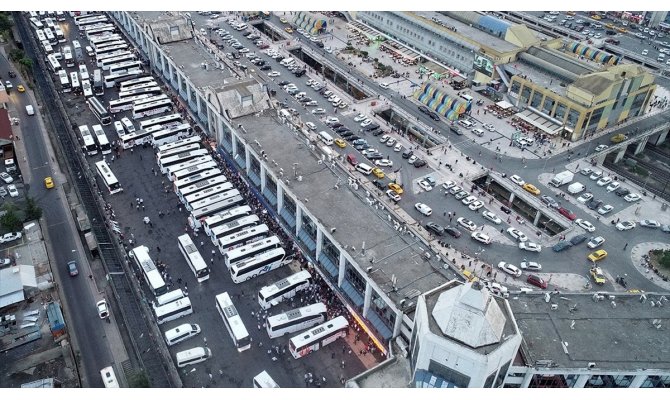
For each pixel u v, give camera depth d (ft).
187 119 643.45
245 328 370.94
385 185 517.14
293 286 405.59
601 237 462.60
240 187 528.22
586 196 513.04
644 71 631.97
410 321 326.44
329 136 582.35
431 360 295.28
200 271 417.08
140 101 635.66
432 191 516.73
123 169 545.44
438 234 458.91
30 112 615.16
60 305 383.24
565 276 426.10
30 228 444.14
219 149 559.38
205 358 363.56
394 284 345.31
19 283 386.73
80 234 458.50
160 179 533.96
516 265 434.30
